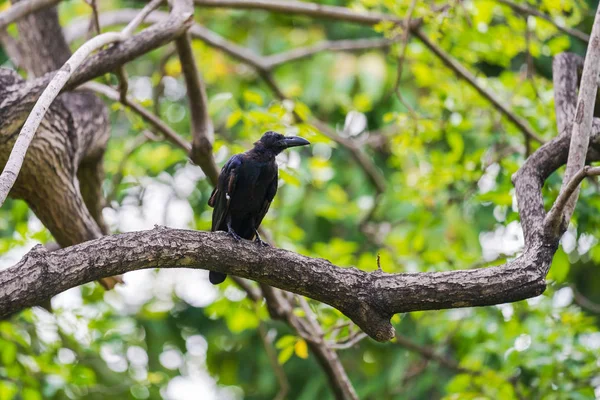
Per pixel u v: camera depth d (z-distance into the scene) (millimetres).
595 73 7352
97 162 10992
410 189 13977
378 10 14430
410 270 12609
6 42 12352
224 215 8820
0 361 12375
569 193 6832
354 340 10297
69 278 6141
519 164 12117
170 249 6672
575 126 7320
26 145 6285
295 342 10711
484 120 13977
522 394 11898
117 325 13742
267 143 8977
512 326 11914
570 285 13305
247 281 11578
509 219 11438
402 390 15906
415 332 16266
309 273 6922
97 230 9914
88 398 14906
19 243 12312
